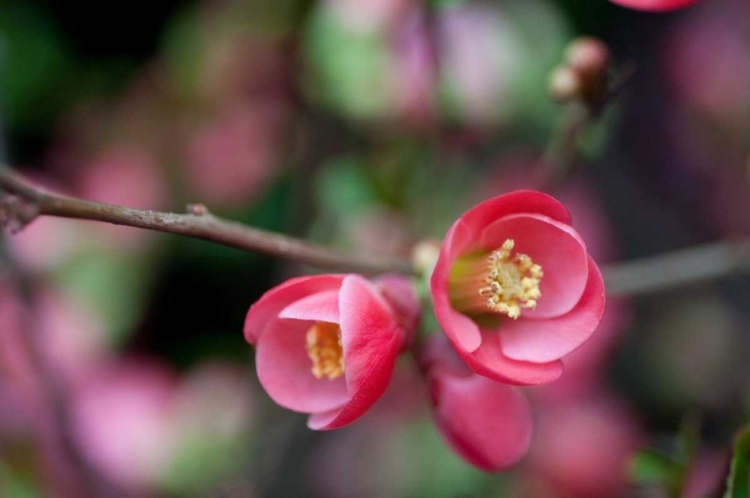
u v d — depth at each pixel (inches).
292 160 22.8
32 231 21.5
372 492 20.6
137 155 23.4
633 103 26.5
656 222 25.8
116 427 20.9
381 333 15.0
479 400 15.8
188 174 23.0
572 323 15.4
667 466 16.4
